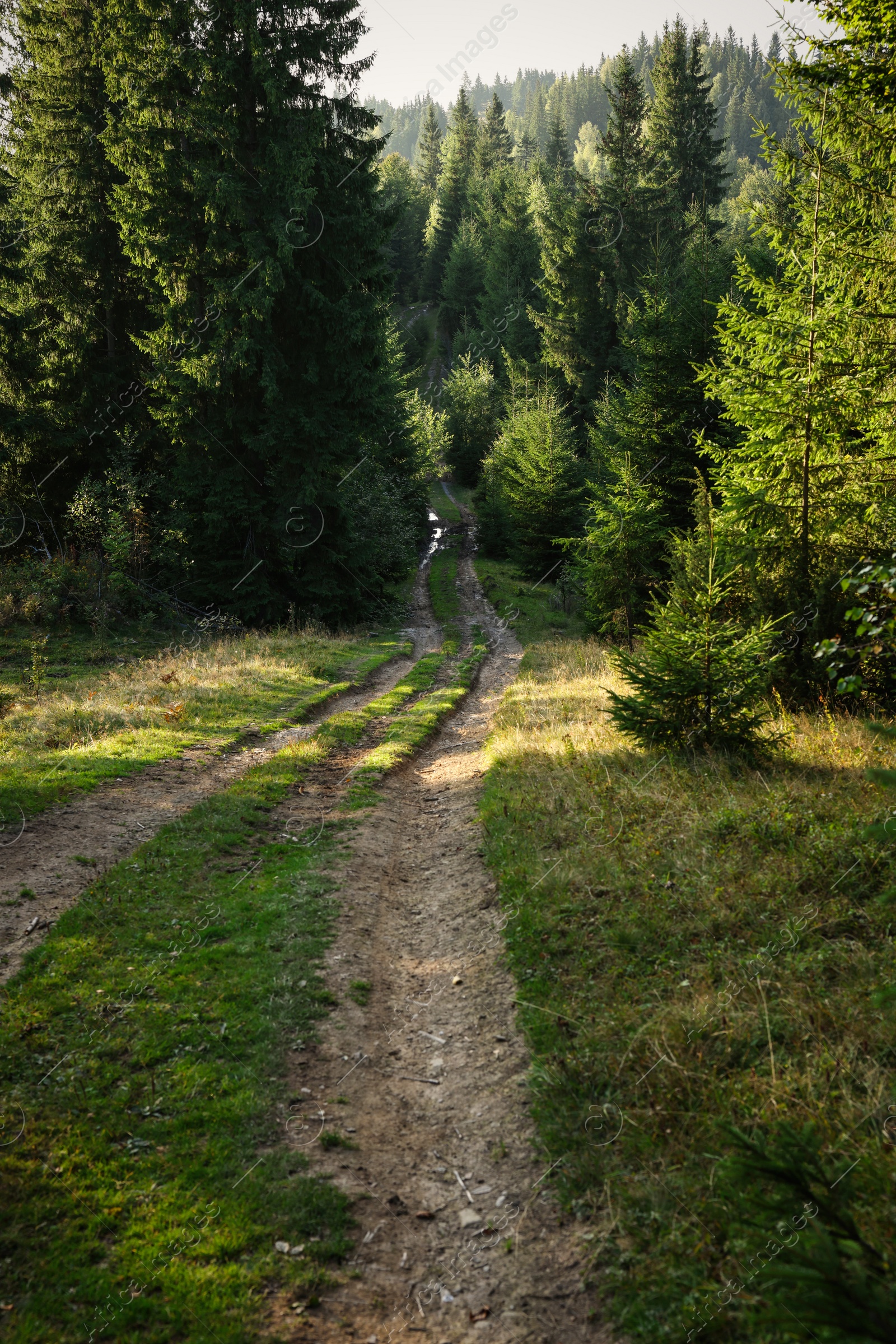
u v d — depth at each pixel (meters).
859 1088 4.22
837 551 11.80
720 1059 4.65
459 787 11.48
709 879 6.64
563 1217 3.93
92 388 26.47
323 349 25.53
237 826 9.29
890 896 3.98
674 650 9.48
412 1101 5.05
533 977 5.99
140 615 23.94
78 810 9.37
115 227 26.84
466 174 92.81
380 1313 3.49
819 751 9.37
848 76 9.38
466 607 33.84
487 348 67.94
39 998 5.66
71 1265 3.58
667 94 52.94
